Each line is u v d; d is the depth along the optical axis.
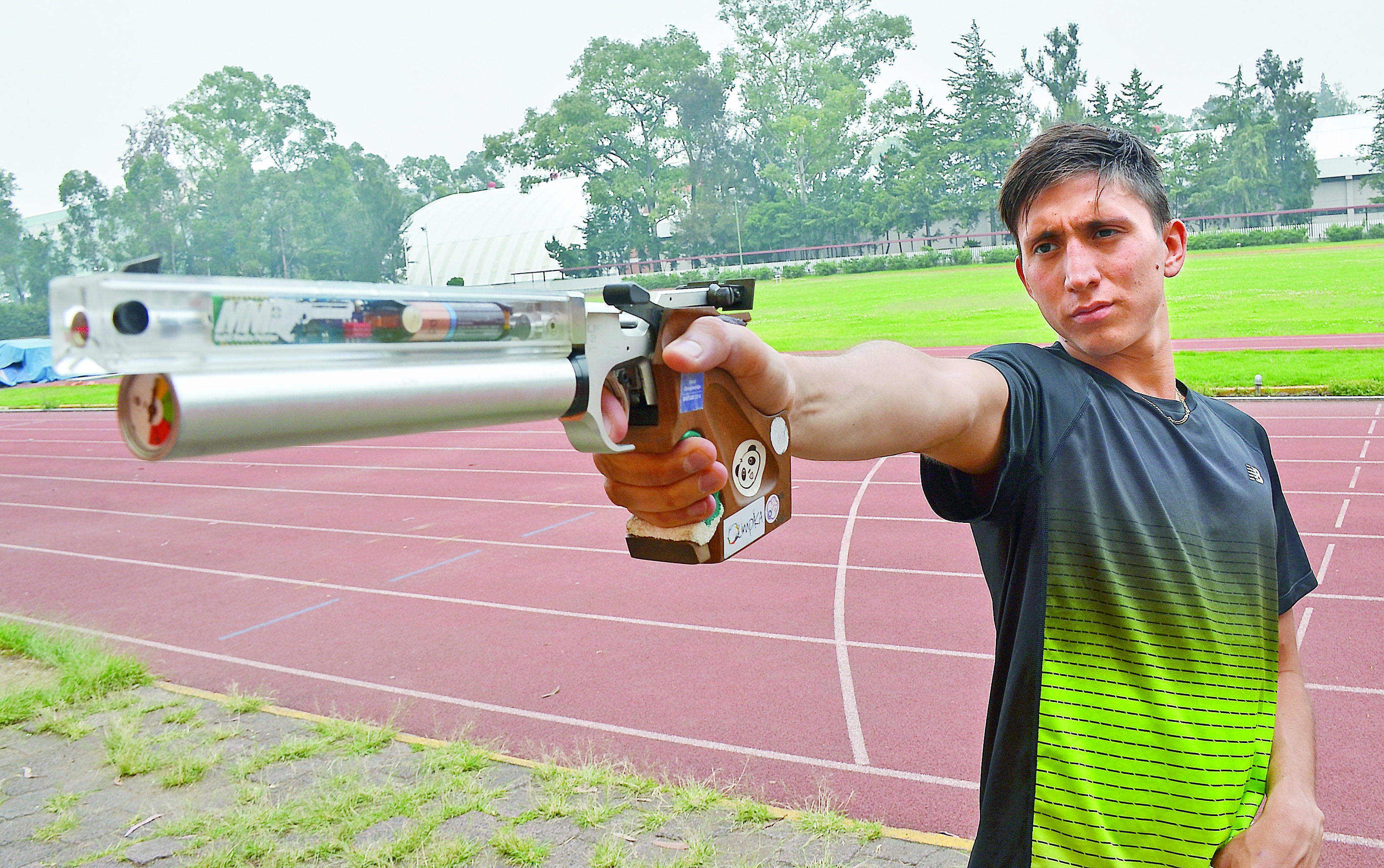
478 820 4.34
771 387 1.02
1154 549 1.40
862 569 8.24
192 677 6.64
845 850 4.00
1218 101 49.59
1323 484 10.04
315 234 56.88
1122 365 1.57
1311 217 48.41
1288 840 1.44
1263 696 1.49
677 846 4.05
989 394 1.36
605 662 6.48
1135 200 1.45
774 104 59.62
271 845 4.11
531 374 0.83
